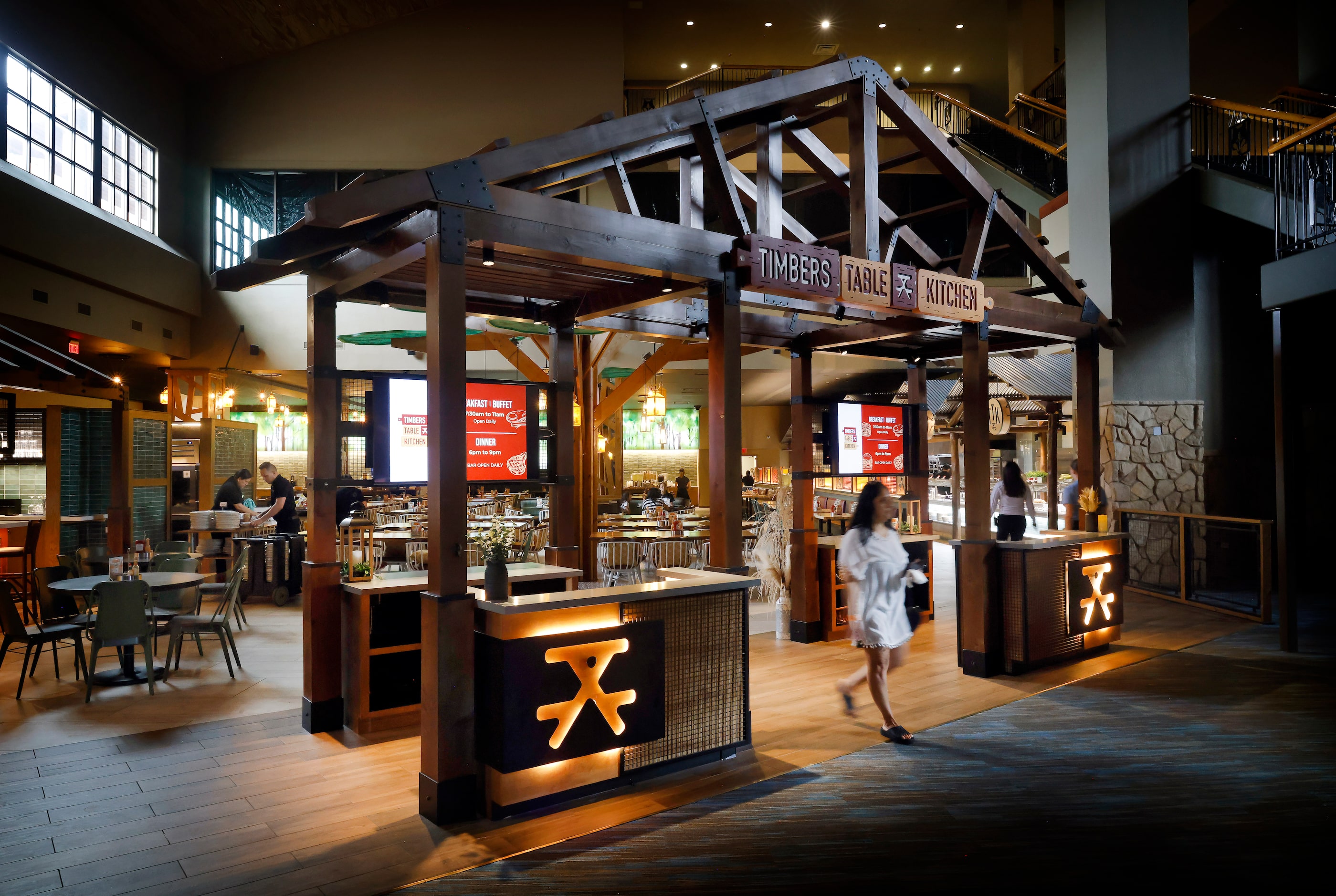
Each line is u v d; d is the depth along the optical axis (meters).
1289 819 3.80
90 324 12.94
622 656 4.26
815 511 14.07
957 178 6.45
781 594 8.09
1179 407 10.96
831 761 4.61
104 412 11.56
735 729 4.75
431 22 16.02
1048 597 6.70
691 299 7.93
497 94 16.05
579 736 4.08
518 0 16.09
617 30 16.22
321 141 15.91
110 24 13.55
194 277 15.66
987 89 21.45
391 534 9.51
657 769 4.39
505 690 3.85
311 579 5.23
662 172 17.16
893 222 6.46
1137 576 10.84
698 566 10.16
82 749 4.89
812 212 18.38
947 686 6.19
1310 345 11.02
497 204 4.09
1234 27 16.16
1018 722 5.29
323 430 5.30
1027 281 17.59
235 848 3.57
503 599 4.09
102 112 13.35
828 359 15.42
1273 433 11.38
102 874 3.34
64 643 7.83
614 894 3.18
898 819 3.84
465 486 3.97
